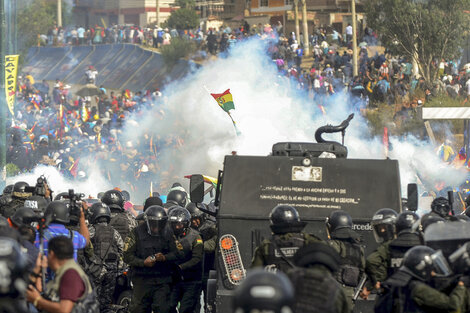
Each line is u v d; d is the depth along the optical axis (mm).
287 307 8773
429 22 93438
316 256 13305
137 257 22797
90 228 24609
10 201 27438
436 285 14016
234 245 21031
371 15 98750
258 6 163250
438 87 85062
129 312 23312
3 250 13680
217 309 20609
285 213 16188
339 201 21328
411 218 16859
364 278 17594
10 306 13656
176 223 23125
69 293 14000
